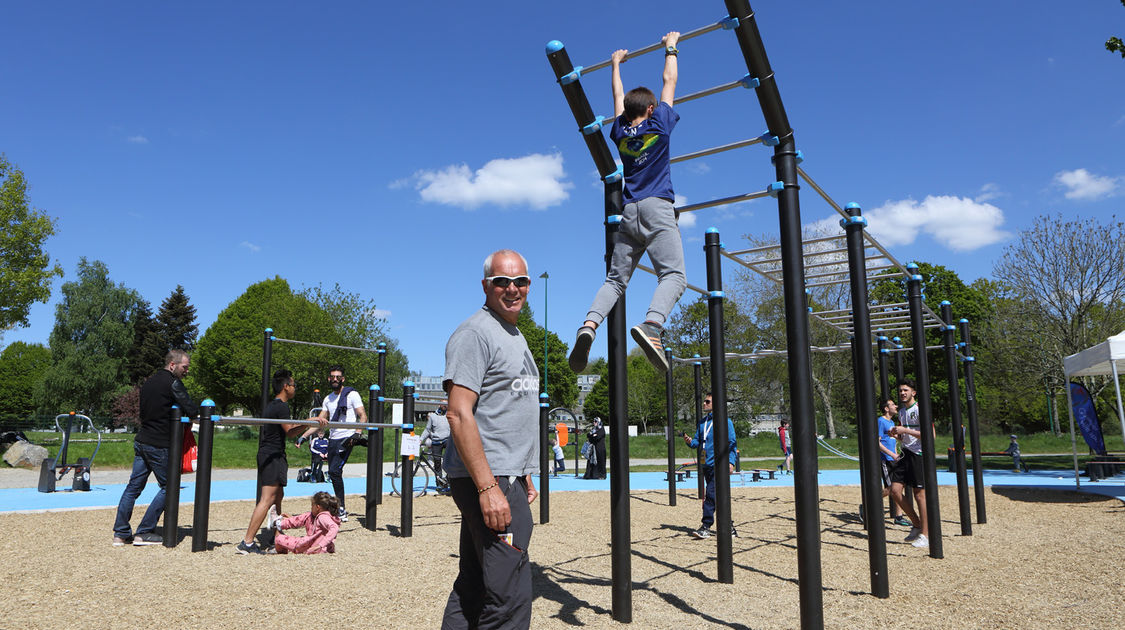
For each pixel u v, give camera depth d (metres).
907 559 5.91
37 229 25.72
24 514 8.18
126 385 55.72
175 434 6.19
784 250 3.70
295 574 5.05
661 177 3.49
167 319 61.66
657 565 5.66
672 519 8.84
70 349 53.44
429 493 12.16
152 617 3.80
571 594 4.58
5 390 71.00
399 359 55.69
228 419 5.96
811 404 3.55
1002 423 37.97
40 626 3.59
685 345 32.38
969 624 3.79
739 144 3.97
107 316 56.25
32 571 5.02
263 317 46.66
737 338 30.95
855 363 4.66
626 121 3.66
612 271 3.59
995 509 9.77
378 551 6.15
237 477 17.16
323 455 12.49
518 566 2.40
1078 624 3.75
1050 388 21.02
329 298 38.09
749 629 3.73
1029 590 4.60
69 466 12.17
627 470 4.02
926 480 6.05
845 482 14.10
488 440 2.47
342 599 4.27
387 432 31.28
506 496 2.45
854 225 4.72
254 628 3.61
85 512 8.62
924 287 33.50
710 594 4.59
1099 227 19.67
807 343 3.60
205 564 5.40
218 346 48.47
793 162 3.78
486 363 2.47
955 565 5.58
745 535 7.48
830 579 5.06
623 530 3.94
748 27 3.58
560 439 19.98
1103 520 8.16
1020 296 20.92
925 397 6.12
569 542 6.93
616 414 4.04
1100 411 24.88
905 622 3.84
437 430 12.07
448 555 5.93
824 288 27.52
